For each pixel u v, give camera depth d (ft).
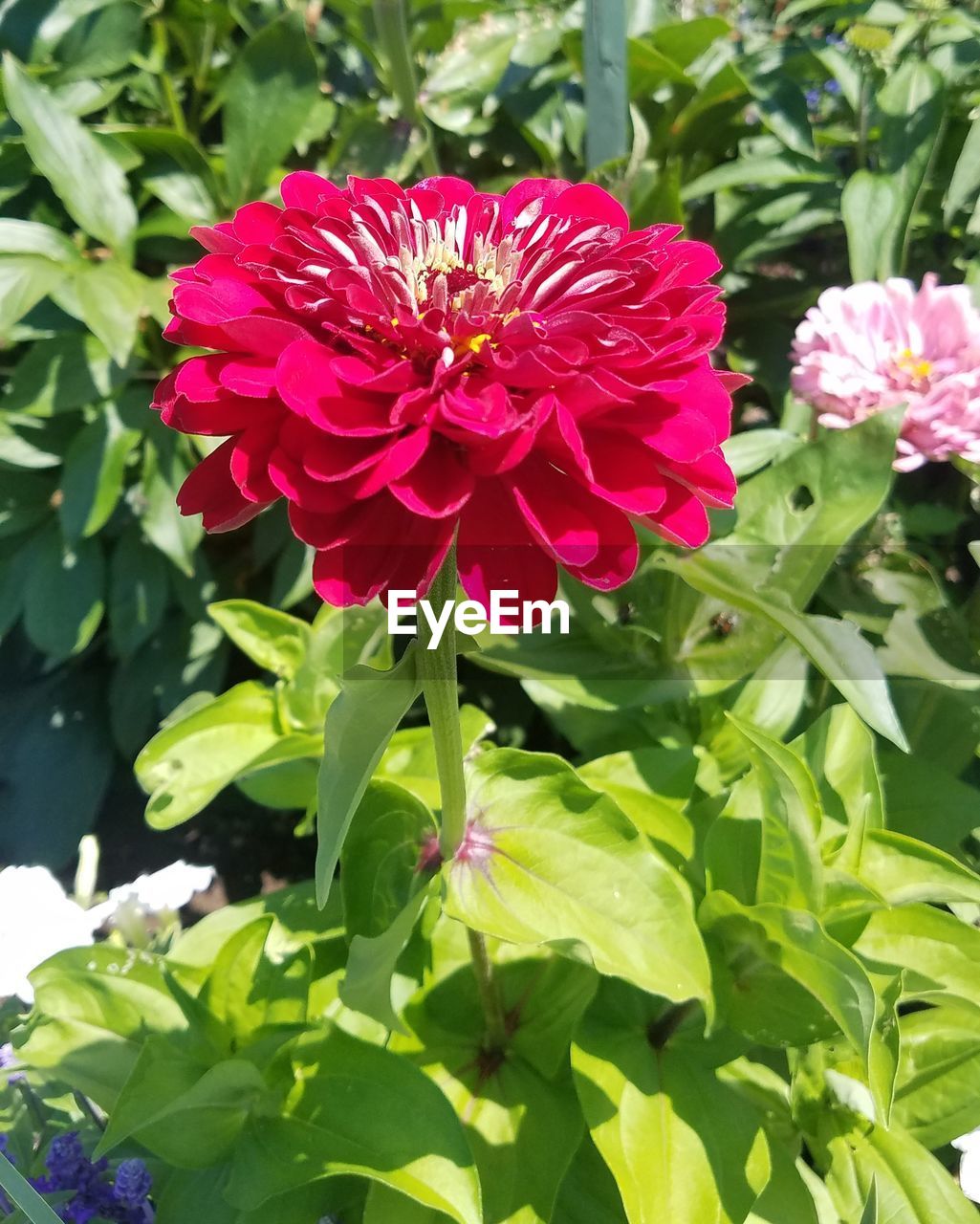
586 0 4.34
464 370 2.27
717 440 2.36
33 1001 3.74
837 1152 3.49
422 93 5.68
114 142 5.07
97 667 6.51
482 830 3.22
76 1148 3.50
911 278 6.31
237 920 4.10
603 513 2.29
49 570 5.58
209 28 5.74
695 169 6.53
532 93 6.04
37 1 5.21
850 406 4.22
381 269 2.42
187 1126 3.12
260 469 2.20
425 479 2.15
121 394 5.23
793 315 6.54
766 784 2.94
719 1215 3.08
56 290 4.52
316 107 5.72
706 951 3.13
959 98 5.98
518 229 2.91
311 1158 3.06
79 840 6.06
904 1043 3.88
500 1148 3.54
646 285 2.57
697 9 7.46
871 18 5.97
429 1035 3.89
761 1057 4.11
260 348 2.20
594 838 3.14
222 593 6.34
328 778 2.48
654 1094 3.36
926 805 4.45
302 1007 3.25
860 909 3.09
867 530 4.97
